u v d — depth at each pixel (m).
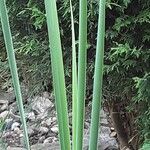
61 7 0.95
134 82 1.02
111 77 1.03
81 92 0.38
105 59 1.00
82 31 0.37
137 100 1.00
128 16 0.94
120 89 1.05
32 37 1.11
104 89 1.06
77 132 0.38
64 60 1.06
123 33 0.99
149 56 0.97
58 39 0.37
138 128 1.11
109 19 0.99
